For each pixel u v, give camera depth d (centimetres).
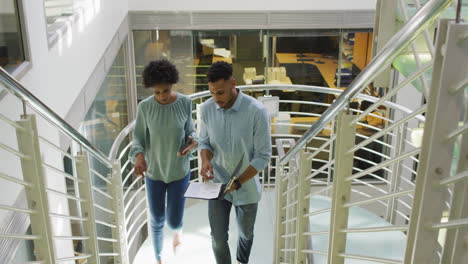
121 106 621
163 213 335
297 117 695
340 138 183
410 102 670
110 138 549
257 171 282
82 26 396
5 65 233
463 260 120
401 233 351
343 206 187
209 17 633
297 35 655
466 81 106
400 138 369
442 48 112
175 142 305
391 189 384
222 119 285
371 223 371
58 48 322
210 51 658
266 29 649
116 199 306
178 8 628
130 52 650
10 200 230
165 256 361
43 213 183
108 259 525
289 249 304
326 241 345
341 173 185
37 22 277
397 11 258
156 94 286
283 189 321
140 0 625
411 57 245
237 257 333
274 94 681
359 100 681
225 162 297
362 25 646
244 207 300
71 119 354
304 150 255
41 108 190
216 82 260
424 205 122
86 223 250
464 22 108
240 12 632
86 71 408
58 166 314
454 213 119
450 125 115
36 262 183
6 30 236
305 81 677
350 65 671
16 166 242
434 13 117
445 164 119
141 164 307
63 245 312
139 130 313
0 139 218
